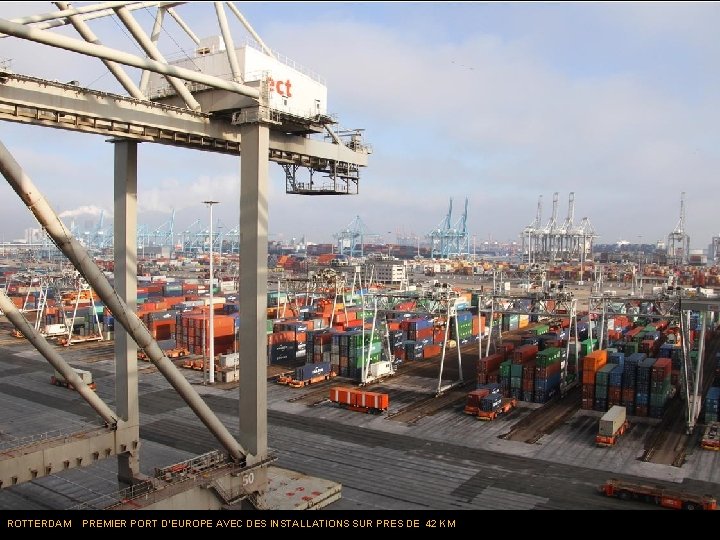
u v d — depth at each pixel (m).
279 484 38.69
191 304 126.06
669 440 51.81
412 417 58.88
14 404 63.06
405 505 37.59
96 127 30.80
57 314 118.12
